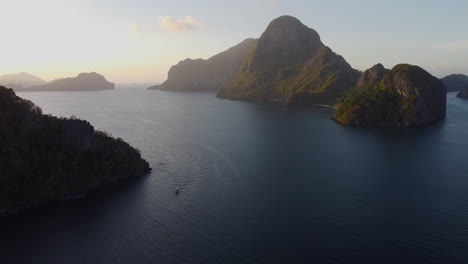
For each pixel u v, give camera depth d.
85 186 119.19
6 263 78.38
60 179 115.38
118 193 116.69
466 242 83.31
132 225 94.56
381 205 105.00
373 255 78.94
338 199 109.94
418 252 79.69
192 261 77.62
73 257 80.31
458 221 94.00
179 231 90.75
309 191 117.00
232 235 88.31
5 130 117.56
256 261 77.31
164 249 82.62
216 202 108.56
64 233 90.88
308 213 100.06
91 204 108.19
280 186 122.06
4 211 101.94
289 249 81.69
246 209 103.31
